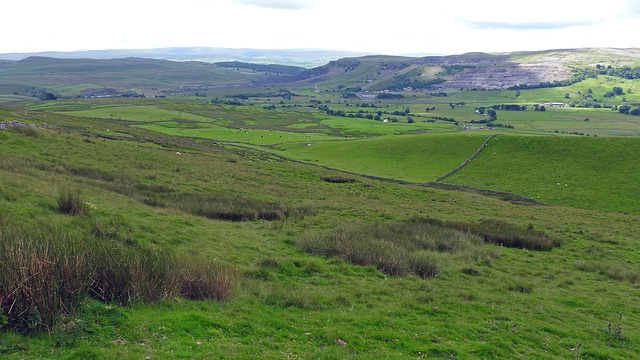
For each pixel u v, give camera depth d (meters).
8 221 13.98
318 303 13.32
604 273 23.47
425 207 49.00
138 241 17.11
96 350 7.69
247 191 45.47
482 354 10.73
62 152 43.91
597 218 50.09
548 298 17.53
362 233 26.08
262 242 22.52
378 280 17.61
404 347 10.53
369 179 76.62
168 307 10.45
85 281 9.70
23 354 7.23
